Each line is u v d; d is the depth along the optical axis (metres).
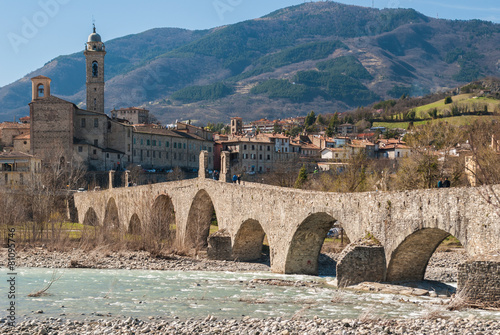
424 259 46.62
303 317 35.16
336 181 110.31
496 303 33.81
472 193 36.62
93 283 51.28
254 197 66.19
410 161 93.75
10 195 111.62
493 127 54.25
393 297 42.28
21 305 39.28
